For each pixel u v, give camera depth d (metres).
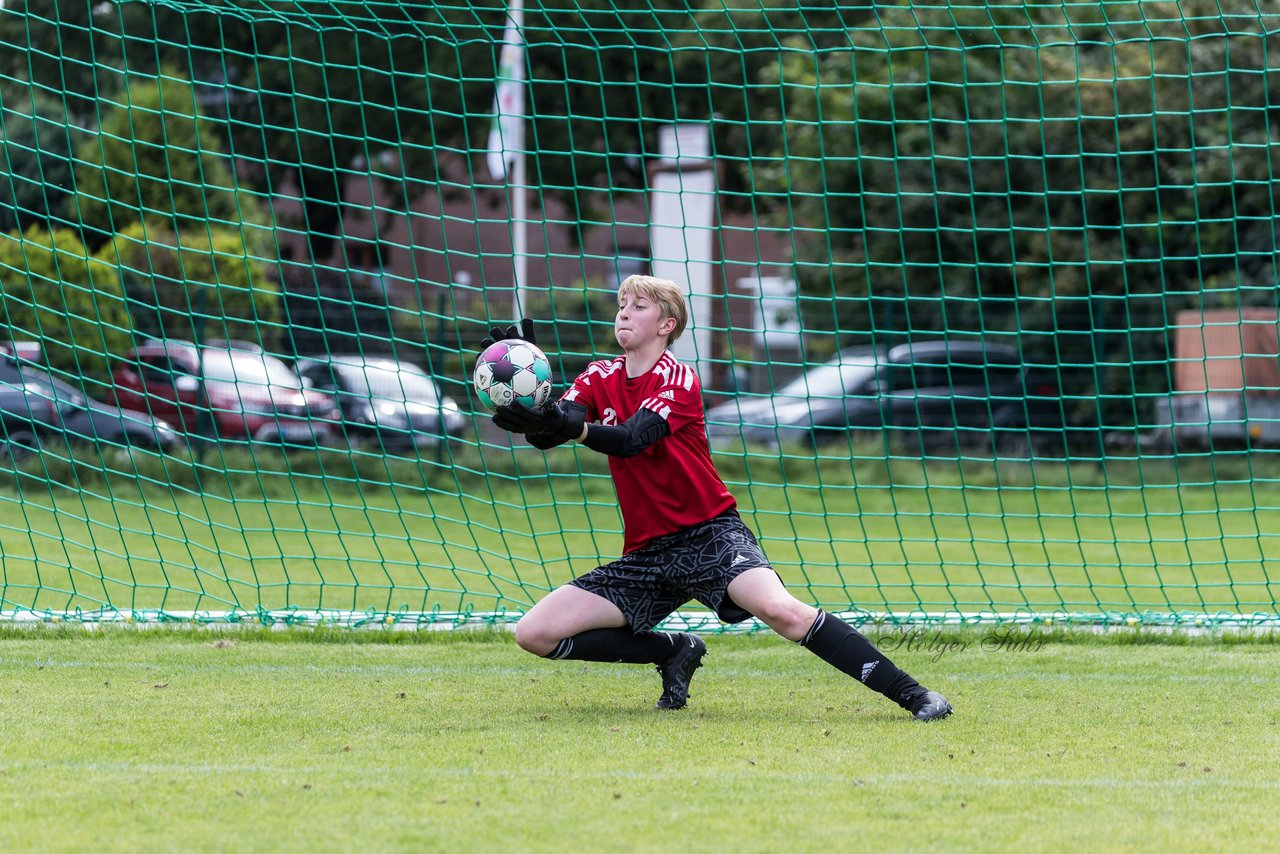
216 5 29.61
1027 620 24.59
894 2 61.06
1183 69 57.19
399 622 24.31
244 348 55.97
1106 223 62.81
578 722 17.06
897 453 60.25
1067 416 61.28
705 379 68.56
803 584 32.19
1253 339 59.03
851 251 66.44
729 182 78.06
